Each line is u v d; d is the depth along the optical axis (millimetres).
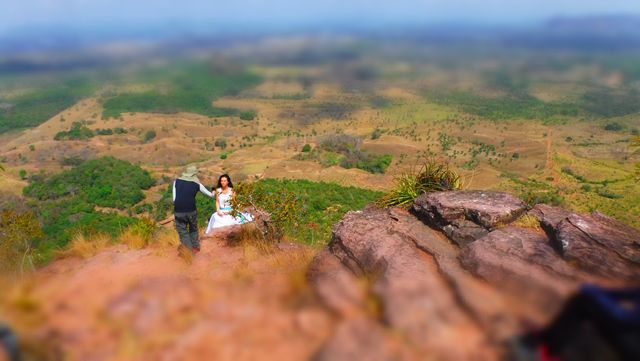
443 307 2037
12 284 2764
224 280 3447
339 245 5070
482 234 5023
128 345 1980
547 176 103625
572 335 1793
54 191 96562
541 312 1977
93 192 94625
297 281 2758
